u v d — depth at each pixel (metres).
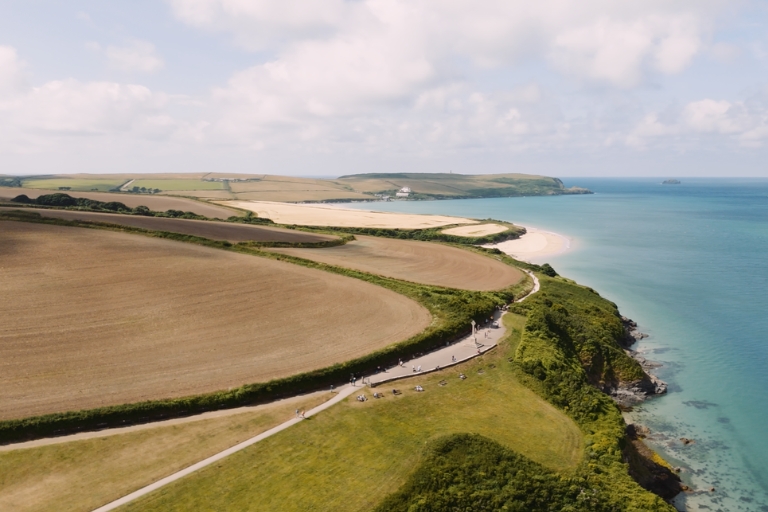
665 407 54.81
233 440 38.25
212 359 49.16
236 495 32.47
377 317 63.34
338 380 48.47
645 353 69.12
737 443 47.81
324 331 57.84
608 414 46.66
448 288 79.38
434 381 50.09
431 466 35.75
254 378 46.12
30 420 37.22
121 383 43.53
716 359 66.69
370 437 39.78
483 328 65.62
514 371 53.41
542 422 44.41
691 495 40.84
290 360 50.09
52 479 32.78
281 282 73.44
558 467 38.09
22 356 46.25
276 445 37.94
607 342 65.12
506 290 82.69
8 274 63.56
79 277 65.56
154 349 50.06
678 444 47.81
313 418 41.94
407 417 43.19
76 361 46.38
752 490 41.34
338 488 33.72
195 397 42.12
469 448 38.03
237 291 67.94
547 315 66.81
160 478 33.53
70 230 85.88
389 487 34.06
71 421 37.94
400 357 54.19
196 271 73.75
